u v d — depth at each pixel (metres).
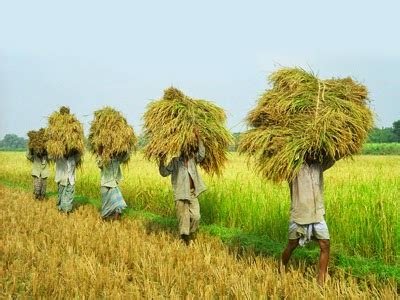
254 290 4.87
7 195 14.62
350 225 6.66
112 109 9.90
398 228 6.11
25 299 4.69
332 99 5.42
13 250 6.54
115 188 9.70
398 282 5.09
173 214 10.52
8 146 161.38
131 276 5.52
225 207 8.95
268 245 6.89
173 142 7.07
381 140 73.62
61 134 10.59
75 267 5.62
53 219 9.41
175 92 7.63
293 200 5.39
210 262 5.95
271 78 5.92
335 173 13.38
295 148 5.18
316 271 5.69
